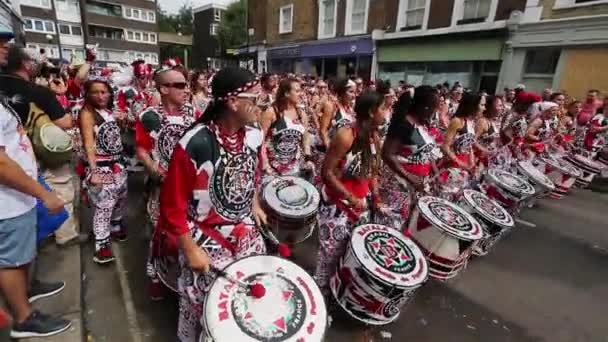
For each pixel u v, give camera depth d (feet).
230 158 5.14
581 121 26.58
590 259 13.56
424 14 41.34
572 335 9.35
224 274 5.20
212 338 4.51
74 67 18.79
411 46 43.29
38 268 9.35
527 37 32.68
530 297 10.90
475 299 10.56
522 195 13.23
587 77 29.86
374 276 7.31
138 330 8.03
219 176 5.11
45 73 23.81
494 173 14.33
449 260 9.80
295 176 11.93
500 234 11.50
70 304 8.15
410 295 7.86
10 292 6.54
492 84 36.68
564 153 21.54
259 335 4.66
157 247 7.14
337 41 52.95
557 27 30.60
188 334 6.04
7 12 40.52
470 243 9.48
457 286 11.16
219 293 4.98
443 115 19.01
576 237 15.40
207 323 4.62
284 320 4.91
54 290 8.45
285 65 67.72
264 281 5.33
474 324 9.46
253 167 5.57
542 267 12.75
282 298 5.16
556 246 14.47
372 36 47.01
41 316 7.14
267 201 9.85
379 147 8.53
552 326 9.65
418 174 9.95
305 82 40.29
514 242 14.57
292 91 11.87
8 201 5.91
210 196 5.20
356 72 52.21
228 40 127.03
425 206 10.29
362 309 8.06
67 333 7.31
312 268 11.39
